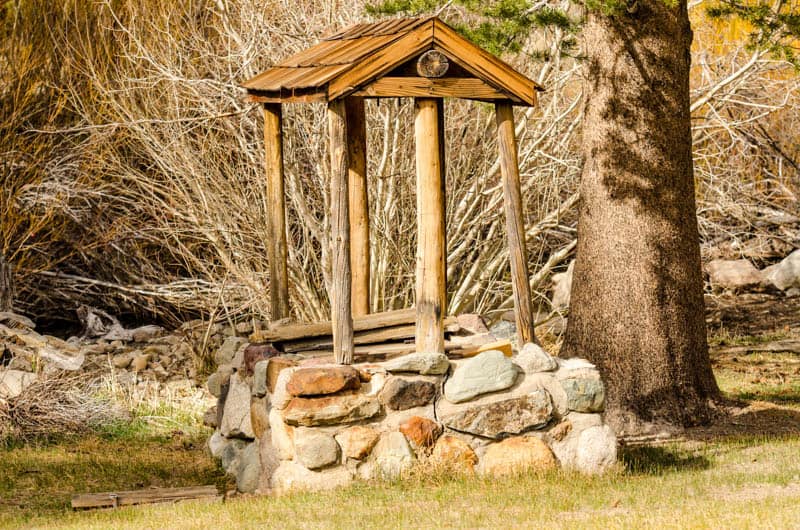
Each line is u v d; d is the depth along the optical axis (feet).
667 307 34.22
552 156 44.42
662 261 34.12
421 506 23.65
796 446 30.45
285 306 30.91
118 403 38.42
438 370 26.45
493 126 44.78
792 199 65.62
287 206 46.50
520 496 24.18
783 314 58.34
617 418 33.96
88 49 54.34
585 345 34.81
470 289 46.50
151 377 43.73
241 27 44.60
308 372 25.76
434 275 26.71
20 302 55.06
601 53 34.06
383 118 43.45
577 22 34.58
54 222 55.98
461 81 26.48
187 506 25.48
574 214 51.49
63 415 35.99
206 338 46.11
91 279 56.24
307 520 22.85
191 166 45.03
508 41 32.83
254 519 23.22
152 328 53.06
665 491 24.90
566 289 54.08
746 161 65.41
